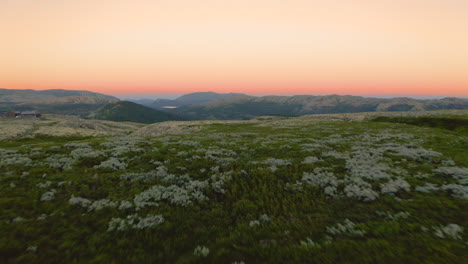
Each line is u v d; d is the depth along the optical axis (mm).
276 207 9875
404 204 9555
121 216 8672
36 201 8922
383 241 6805
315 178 13273
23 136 63312
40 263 5953
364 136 32125
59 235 7078
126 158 17625
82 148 19906
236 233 7770
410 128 41094
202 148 22656
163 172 14531
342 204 10062
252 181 13148
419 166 15227
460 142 25094
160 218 8539
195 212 9508
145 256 6551
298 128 49906
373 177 13070
